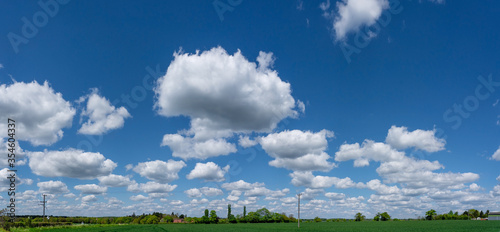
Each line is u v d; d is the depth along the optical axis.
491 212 160.75
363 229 93.06
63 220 105.75
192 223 165.75
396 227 101.94
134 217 161.88
